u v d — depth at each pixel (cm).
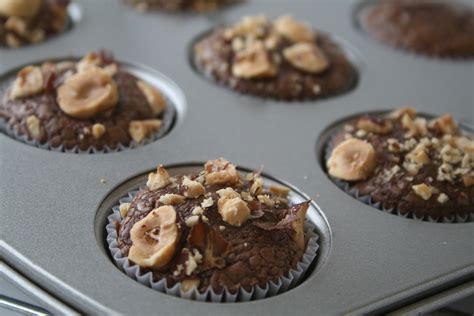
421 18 41
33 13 36
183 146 30
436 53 40
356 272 25
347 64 37
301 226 25
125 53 36
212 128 31
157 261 23
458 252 26
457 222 28
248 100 34
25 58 34
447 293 25
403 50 40
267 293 24
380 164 29
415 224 27
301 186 29
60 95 30
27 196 26
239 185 26
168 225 24
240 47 35
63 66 32
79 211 26
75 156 28
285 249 24
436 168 28
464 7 45
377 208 28
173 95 34
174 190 25
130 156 29
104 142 29
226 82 35
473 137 33
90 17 39
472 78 38
